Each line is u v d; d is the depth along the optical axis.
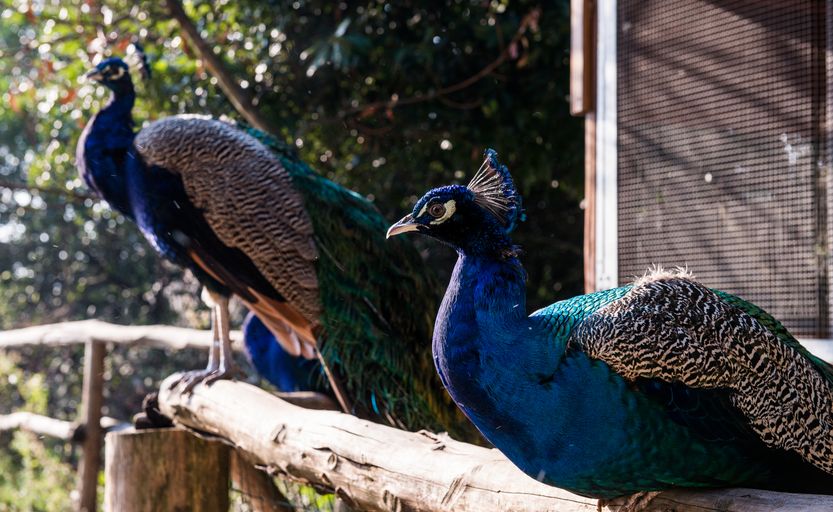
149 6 8.10
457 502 2.49
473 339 2.18
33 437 8.34
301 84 8.07
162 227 4.68
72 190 9.10
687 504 2.13
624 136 4.35
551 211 8.42
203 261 4.60
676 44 4.14
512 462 2.30
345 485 2.95
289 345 4.69
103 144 4.95
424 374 4.53
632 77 4.33
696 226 4.04
